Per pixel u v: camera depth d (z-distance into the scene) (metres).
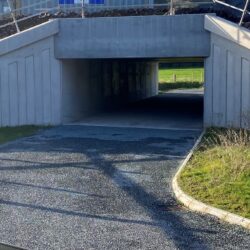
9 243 5.74
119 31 14.55
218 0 15.52
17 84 15.22
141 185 8.25
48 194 7.75
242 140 10.06
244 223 6.30
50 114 15.34
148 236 5.98
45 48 15.16
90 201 7.39
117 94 21.97
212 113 13.98
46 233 6.07
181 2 16.25
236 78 13.67
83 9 15.25
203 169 8.78
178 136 13.15
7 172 9.19
